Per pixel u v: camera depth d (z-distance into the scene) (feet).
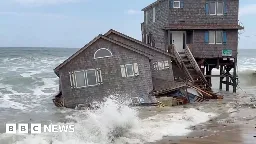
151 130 67.15
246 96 116.98
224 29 118.21
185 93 101.81
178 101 97.76
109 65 96.43
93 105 94.27
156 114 82.64
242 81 170.60
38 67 218.18
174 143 59.77
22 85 138.31
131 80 97.04
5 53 371.56
